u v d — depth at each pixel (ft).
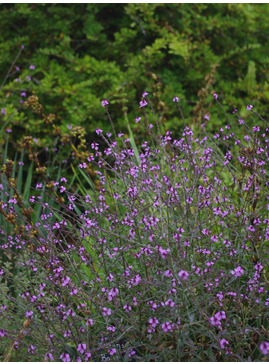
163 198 10.02
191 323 8.04
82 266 11.17
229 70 25.55
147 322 9.17
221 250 9.96
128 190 9.92
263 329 8.87
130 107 22.77
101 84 22.80
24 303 10.21
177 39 23.38
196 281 8.63
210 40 25.89
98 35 23.88
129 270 9.27
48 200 15.66
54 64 23.06
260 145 11.27
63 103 21.29
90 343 9.07
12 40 24.16
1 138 19.65
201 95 19.19
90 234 10.26
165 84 23.03
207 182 10.68
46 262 9.80
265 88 22.65
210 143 15.14
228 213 10.64
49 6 25.02
